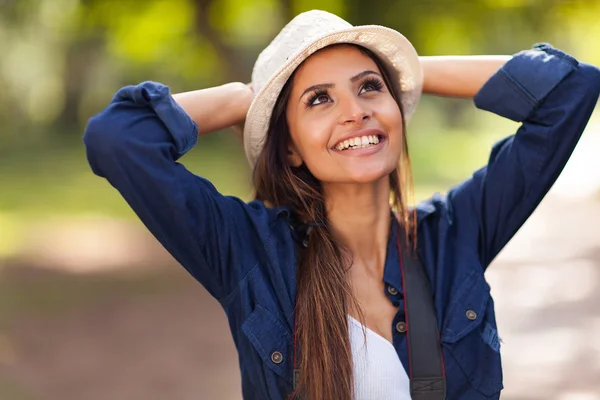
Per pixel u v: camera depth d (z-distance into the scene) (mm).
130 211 17938
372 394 2672
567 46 23422
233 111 2941
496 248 2996
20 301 10078
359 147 2750
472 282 2816
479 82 3068
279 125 2947
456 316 2746
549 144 2848
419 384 2688
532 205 2918
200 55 15562
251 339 2664
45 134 32906
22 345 7977
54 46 29141
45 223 16453
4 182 22703
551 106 2877
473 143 35375
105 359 7461
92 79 31484
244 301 2707
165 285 10969
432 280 2828
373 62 2840
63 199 19750
